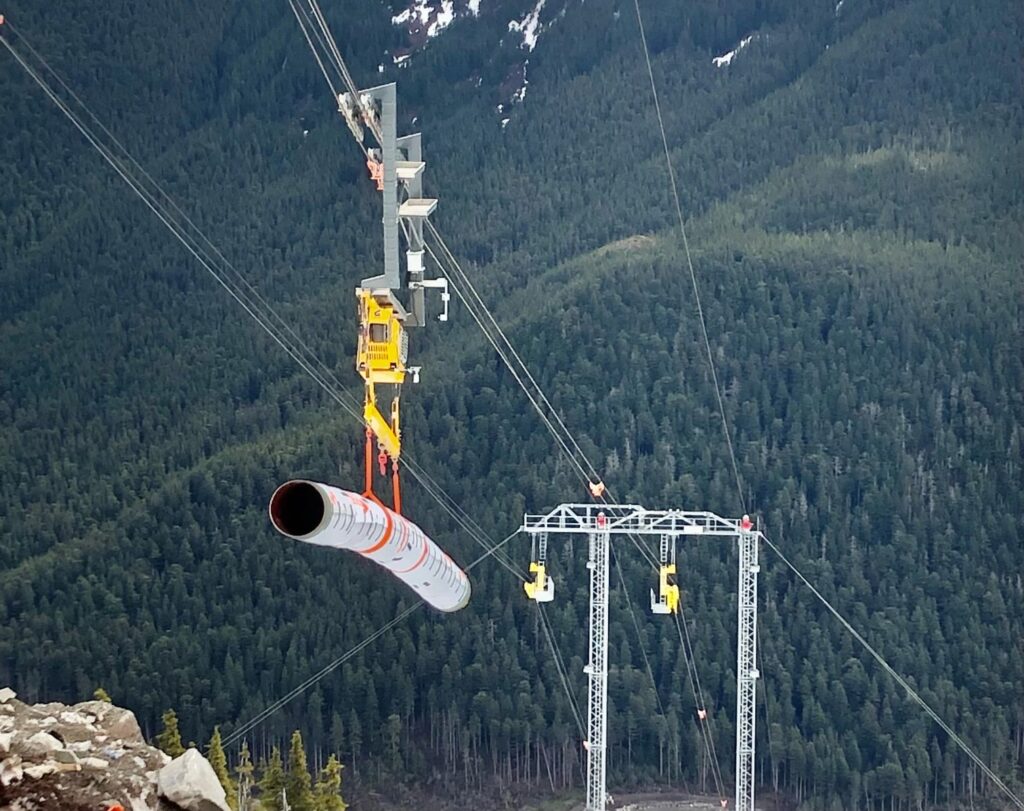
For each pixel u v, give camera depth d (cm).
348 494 6725
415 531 8231
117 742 4819
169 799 4594
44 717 4909
